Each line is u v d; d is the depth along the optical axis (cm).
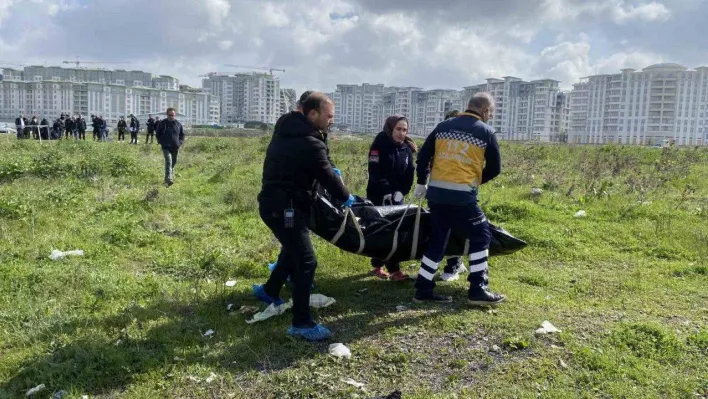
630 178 1288
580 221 883
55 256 664
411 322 477
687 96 9494
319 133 445
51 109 11631
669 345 425
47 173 1294
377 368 401
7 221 811
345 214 513
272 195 436
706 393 364
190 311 511
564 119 10850
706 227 844
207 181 1353
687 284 595
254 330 465
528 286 595
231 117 14212
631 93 9800
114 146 2433
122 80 13925
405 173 612
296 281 441
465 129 498
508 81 11000
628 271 650
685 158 1922
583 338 443
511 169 1551
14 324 467
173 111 1248
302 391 368
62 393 364
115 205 963
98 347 422
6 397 363
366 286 587
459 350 425
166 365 399
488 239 520
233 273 632
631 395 361
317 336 440
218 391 371
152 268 648
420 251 550
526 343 428
